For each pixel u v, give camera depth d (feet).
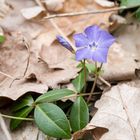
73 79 1.19
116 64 1.28
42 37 1.39
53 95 1.10
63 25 1.45
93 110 1.15
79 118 1.07
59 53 1.29
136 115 1.08
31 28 1.42
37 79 1.19
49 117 1.06
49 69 1.23
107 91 1.16
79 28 1.45
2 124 1.08
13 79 1.19
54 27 1.43
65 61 1.27
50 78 1.20
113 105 1.11
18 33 1.33
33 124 1.12
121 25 1.46
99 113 1.09
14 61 1.25
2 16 1.44
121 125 1.06
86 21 1.47
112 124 1.06
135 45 1.38
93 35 1.08
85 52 1.05
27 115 1.13
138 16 1.42
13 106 1.13
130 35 1.42
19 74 1.22
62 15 1.42
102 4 1.52
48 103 1.08
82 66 1.17
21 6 1.49
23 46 1.29
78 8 1.53
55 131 1.04
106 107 1.10
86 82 1.19
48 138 1.08
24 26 1.42
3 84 1.18
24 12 1.45
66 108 1.16
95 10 1.50
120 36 1.43
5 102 1.16
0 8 1.46
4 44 1.29
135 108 1.10
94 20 1.48
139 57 1.32
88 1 1.54
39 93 1.16
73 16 1.48
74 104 1.09
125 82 1.23
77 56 1.05
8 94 1.14
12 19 1.43
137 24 1.46
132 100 1.12
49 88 1.19
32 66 1.24
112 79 1.23
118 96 1.13
